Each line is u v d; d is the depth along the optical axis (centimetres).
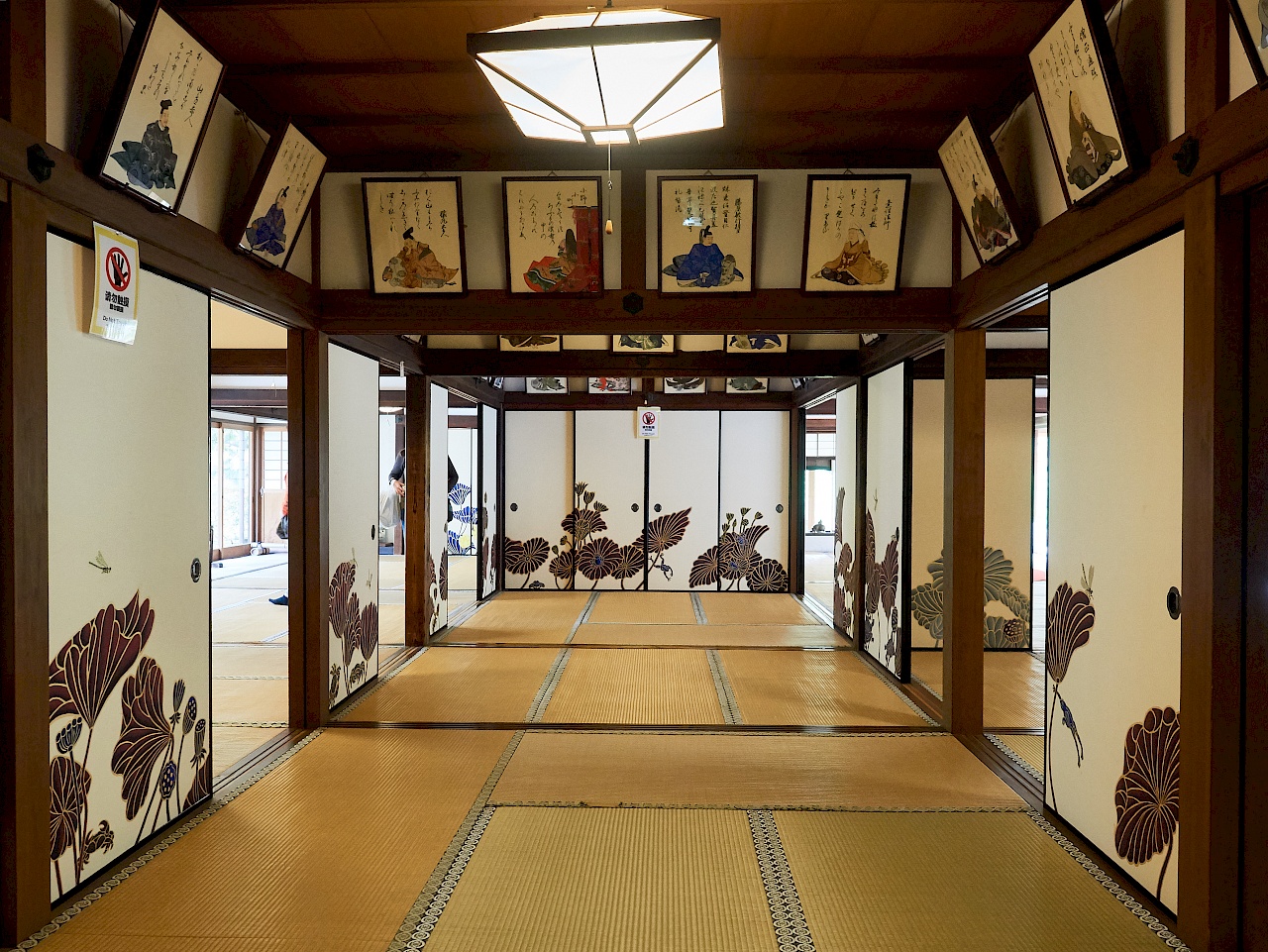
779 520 811
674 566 817
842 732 373
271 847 257
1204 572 199
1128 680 237
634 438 819
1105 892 231
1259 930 196
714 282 375
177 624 278
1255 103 175
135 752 253
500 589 820
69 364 221
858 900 226
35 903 207
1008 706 420
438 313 383
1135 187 227
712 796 298
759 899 226
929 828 272
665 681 468
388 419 1221
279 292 346
